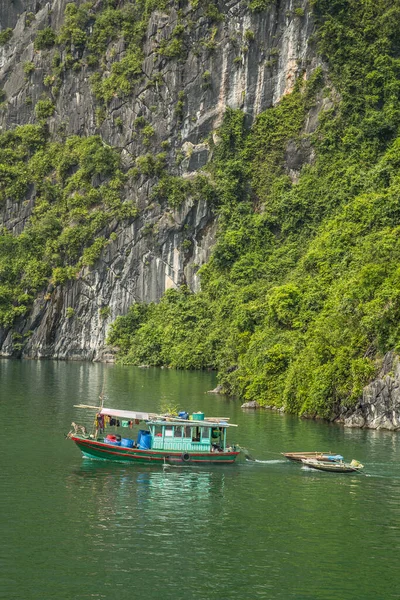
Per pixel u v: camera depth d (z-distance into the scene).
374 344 61.25
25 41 180.88
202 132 152.50
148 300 145.38
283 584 26.73
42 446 46.72
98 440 43.72
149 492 37.00
